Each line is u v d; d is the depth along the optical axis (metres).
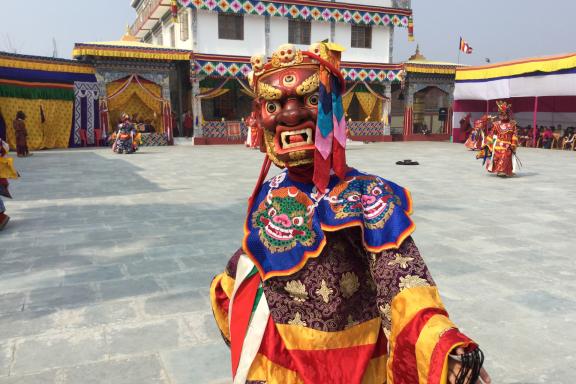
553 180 11.57
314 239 1.46
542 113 24.41
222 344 3.30
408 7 28.12
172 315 3.77
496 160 11.93
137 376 2.89
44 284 4.45
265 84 1.53
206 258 5.26
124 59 22.70
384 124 28.14
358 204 1.44
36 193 9.70
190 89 25.94
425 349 1.16
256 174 12.61
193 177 12.04
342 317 1.48
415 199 9.01
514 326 3.57
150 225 6.85
